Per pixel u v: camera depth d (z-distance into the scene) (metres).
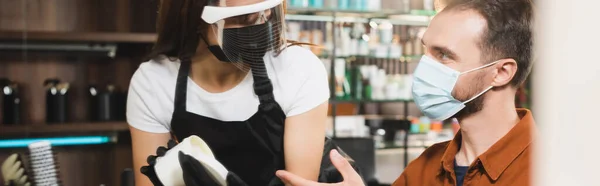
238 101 1.13
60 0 2.72
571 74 0.27
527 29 0.99
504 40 1.00
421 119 3.42
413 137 3.39
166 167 1.04
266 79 1.11
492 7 1.02
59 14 2.72
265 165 1.18
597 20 0.26
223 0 1.05
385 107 3.48
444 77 1.06
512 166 1.03
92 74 2.78
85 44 2.61
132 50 2.78
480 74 1.03
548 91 0.28
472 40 1.02
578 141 0.27
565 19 0.27
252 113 1.13
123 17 2.76
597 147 0.26
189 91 1.15
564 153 0.27
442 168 1.15
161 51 1.16
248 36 1.06
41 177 1.50
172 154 1.05
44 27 2.71
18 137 2.61
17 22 2.67
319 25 3.19
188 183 1.01
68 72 2.76
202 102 1.14
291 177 1.02
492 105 1.05
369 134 3.35
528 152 1.01
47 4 2.71
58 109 2.67
